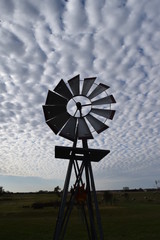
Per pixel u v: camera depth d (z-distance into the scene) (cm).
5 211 4262
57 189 7819
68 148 926
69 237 1780
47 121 922
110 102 990
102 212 3738
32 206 4791
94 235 902
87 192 939
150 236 1745
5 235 1894
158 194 10656
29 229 2197
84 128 955
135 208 4441
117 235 1811
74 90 978
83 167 955
